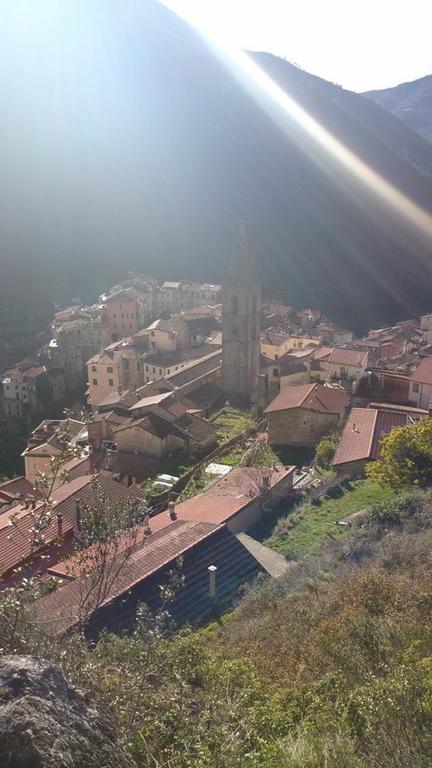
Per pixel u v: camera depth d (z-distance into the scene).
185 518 34.31
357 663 16.19
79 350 113.06
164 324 102.62
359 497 37.00
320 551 29.73
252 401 73.12
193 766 10.22
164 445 57.09
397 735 10.68
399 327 116.81
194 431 58.81
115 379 91.25
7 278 184.88
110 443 61.72
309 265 182.00
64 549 29.45
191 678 14.96
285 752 11.18
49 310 163.50
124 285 142.75
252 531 35.22
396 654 16.11
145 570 26.45
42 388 107.25
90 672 11.42
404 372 68.00
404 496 32.16
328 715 12.90
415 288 168.50
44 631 12.76
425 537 26.17
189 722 11.66
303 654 18.36
